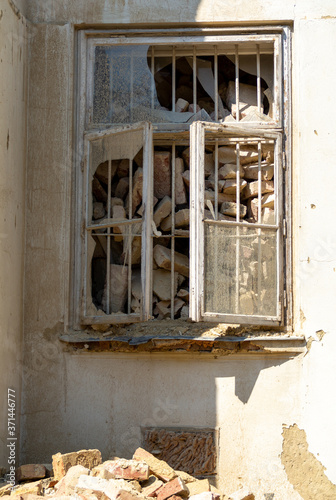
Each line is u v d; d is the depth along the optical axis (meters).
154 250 5.88
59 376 5.50
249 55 6.02
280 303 5.43
